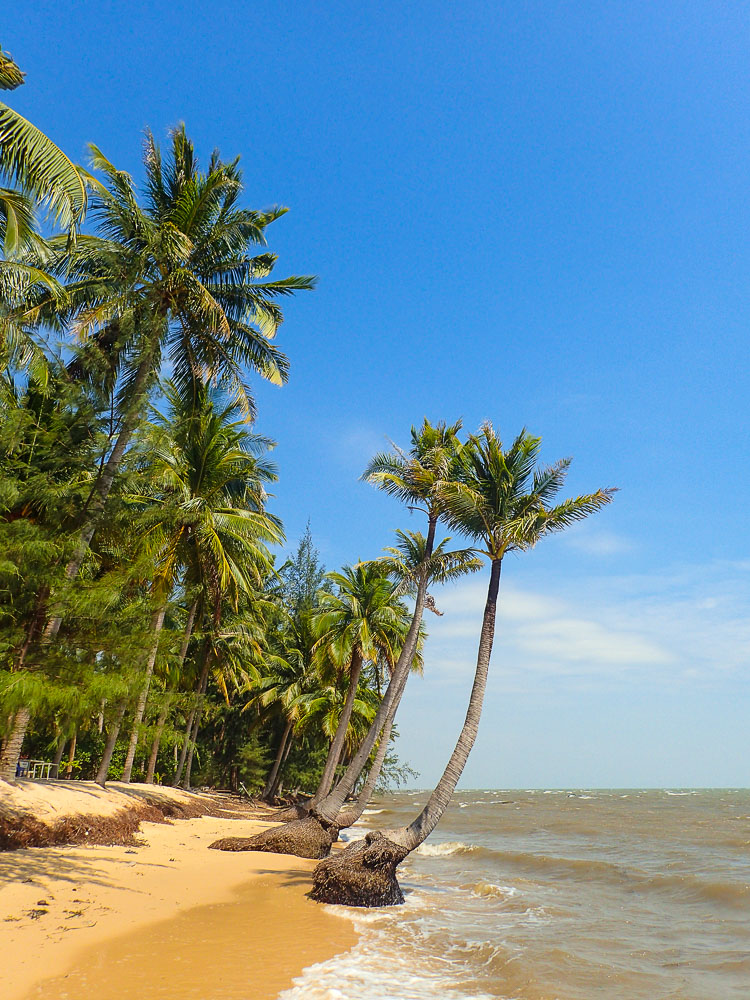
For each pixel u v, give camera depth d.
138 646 12.59
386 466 21.97
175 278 18.38
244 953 10.60
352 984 9.66
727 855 30.55
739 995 10.20
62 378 14.15
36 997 8.12
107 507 14.14
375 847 15.48
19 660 11.51
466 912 15.86
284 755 53.78
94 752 35.81
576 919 15.77
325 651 33.78
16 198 12.84
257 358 20.66
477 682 16.41
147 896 13.53
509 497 17.42
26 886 12.47
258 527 26.50
